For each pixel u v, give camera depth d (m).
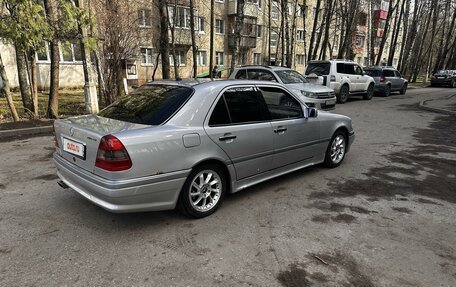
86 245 3.14
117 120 3.62
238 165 3.98
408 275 2.75
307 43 37.50
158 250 3.08
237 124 3.95
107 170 3.06
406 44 40.62
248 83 4.23
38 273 2.71
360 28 43.00
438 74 30.08
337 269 2.82
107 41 11.32
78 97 16.28
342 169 5.59
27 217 3.69
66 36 8.88
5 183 4.70
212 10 17.83
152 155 3.19
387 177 5.20
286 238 3.32
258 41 33.91
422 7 36.59
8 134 7.74
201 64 29.38
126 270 2.77
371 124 10.09
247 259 2.95
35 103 9.99
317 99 10.83
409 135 8.46
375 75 19.06
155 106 3.65
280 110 4.59
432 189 4.71
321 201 4.24
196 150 3.50
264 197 4.35
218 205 3.89
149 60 24.80
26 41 7.29
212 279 2.67
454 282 2.67
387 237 3.36
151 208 3.30
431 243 3.26
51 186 4.61
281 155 4.54
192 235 3.36
